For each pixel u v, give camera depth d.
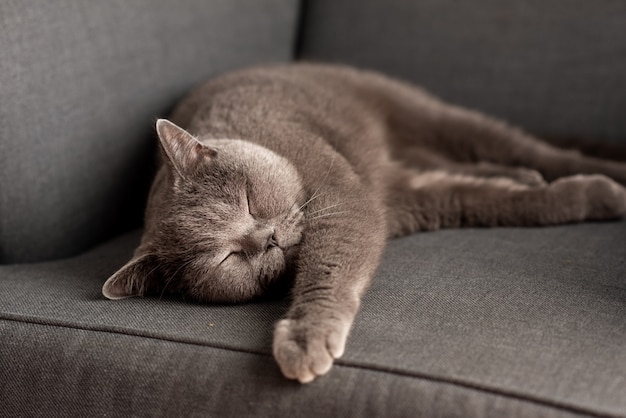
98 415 0.66
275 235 0.75
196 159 0.77
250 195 0.75
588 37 0.96
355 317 0.67
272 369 0.64
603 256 0.75
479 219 0.85
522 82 0.99
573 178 0.85
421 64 1.03
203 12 0.97
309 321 0.65
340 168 0.79
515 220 0.84
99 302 0.72
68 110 0.83
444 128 0.96
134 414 0.65
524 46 0.99
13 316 0.70
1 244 0.80
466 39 1.01
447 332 0.64
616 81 0.95
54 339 0.68
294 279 0.74
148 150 0.92
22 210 0.81
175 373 0.65
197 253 0.75
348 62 1.06
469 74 1.01
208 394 0.64
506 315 0.66
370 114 0.95
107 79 0.87
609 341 0.63
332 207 0.74
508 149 0.94
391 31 1.04
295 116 0.85
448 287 0.70
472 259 0.75
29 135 0.80
